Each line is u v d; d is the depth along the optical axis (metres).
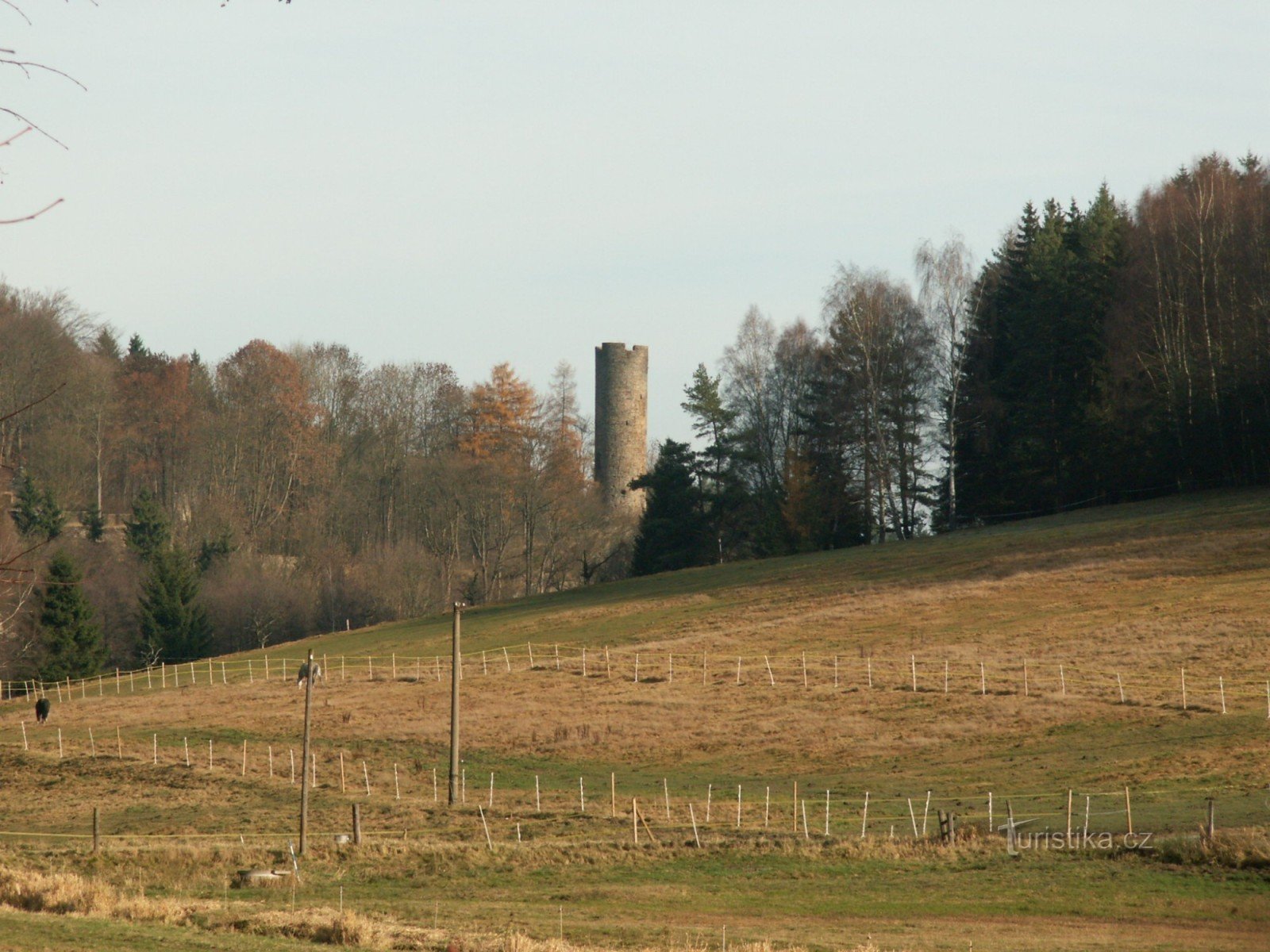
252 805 180.88
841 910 103.31
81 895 99.81
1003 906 102.00
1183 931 92.38
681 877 121.25
